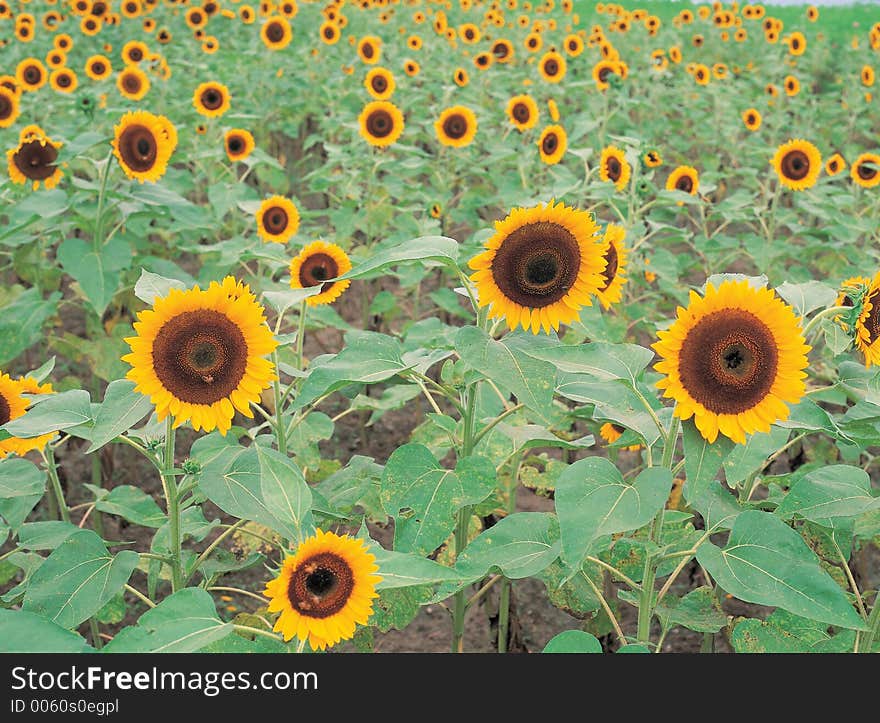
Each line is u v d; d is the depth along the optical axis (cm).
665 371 242
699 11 2150
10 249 748
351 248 749
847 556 351
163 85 1072
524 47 1570
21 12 1655
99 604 284
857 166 751
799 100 1357
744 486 365
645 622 300
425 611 487
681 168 676
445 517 299
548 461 460
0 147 786
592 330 319
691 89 1426
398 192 738
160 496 575
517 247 268
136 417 284
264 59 1284
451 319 778
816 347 645
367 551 244
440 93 1155
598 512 245
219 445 337
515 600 445
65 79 934
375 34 1714
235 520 530
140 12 1493
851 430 288
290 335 333
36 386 338
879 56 1816
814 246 690
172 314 257
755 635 292
